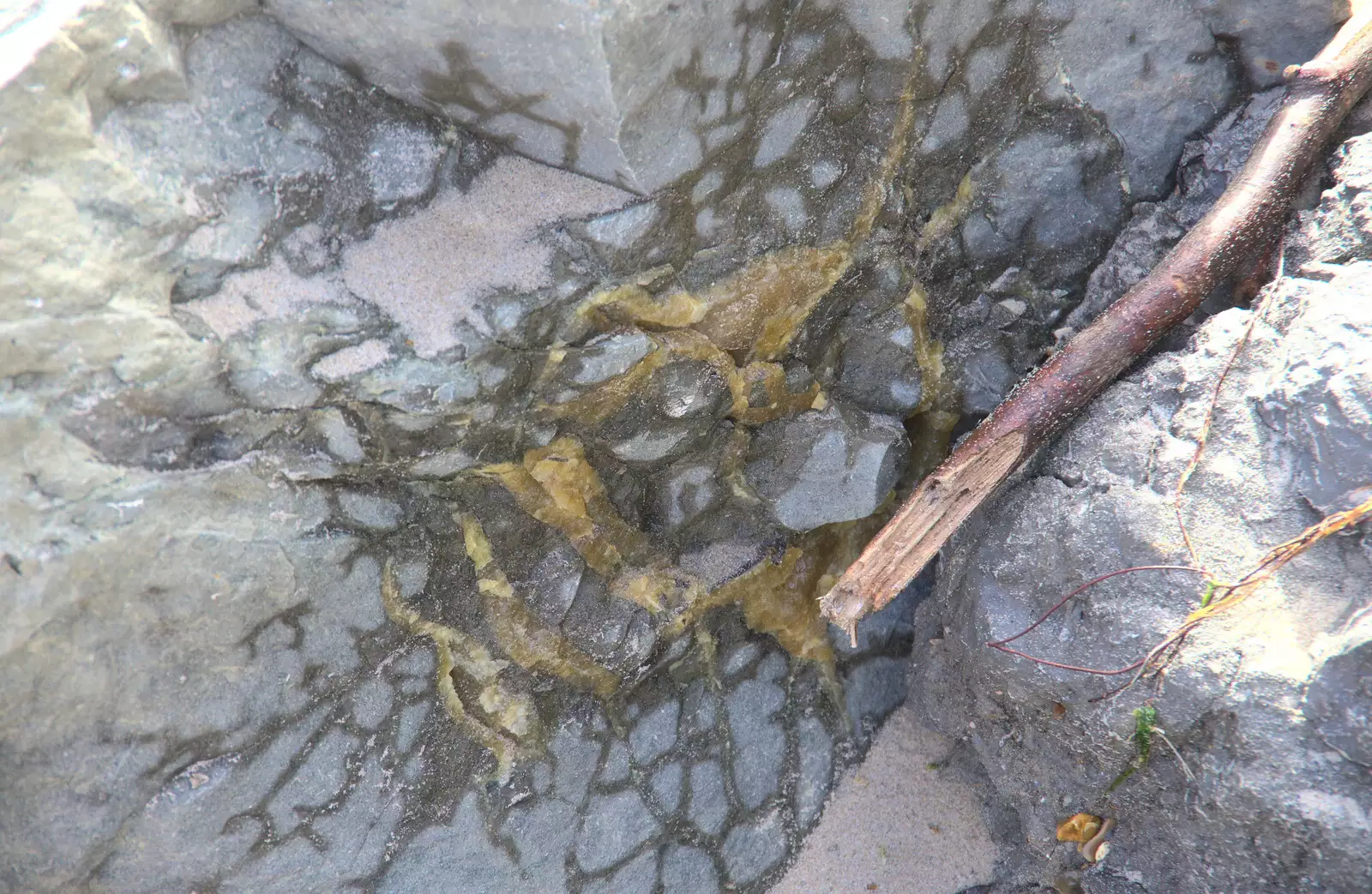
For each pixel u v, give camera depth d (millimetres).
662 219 284
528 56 254
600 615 323
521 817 319
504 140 277
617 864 334
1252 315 293
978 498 304
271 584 272
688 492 333
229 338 258
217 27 256
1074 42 318
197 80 254
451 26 253
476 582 306
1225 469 282
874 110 306
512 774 316
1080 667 289
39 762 257
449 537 300
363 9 254
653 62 259
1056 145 332
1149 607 281
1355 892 258
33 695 251
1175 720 274
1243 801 266
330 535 279
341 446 274
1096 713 288
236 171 258
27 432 241
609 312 289
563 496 313
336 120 268
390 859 302
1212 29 322
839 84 296
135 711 264
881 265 325
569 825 326
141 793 269
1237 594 270
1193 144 337
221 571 265
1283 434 278
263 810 283
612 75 253
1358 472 266
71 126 236
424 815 306
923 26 296
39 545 244
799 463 335
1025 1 307
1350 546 266
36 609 245
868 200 315
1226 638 271
